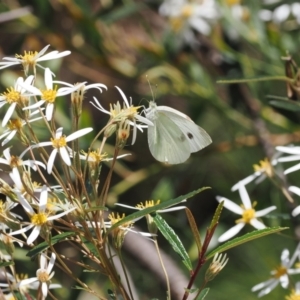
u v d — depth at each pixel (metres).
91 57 0.94
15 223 0.69
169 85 0.96
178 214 0.98
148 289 0.95
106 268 0.69
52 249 0.69
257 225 0.78
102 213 0.69
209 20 0.96
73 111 0.69
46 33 0.94
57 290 0.86
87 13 0.94
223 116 0.96
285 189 0.78
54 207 0.69
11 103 0.69
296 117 0.94
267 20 0.96
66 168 0.68
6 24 0.94
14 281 0.71
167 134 0.75
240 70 0.96
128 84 0.99
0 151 0.90
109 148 0.90
